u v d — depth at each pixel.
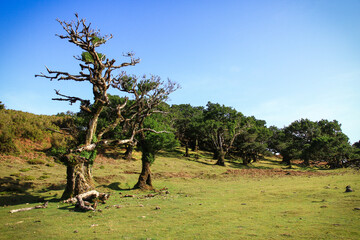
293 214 10.84
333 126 83.81
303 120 84.25
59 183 24.64
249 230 8.55
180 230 8.95
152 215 12.13
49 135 44.44
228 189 22.77
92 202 16.88
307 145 67.06
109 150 50.97
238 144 72.69
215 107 77.12
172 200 17.30
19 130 39.75
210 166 54.84
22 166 30.16
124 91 26.09
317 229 8.09
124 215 12.40
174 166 48.12
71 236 8.68
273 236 7.66
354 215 9.72
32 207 14.87
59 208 14.93
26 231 9.62
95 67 20.58
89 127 20.61
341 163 63.25
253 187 23.25
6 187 21.05
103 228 9.74
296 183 24.41
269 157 93.56
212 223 9.87
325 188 18.84
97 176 28.92
